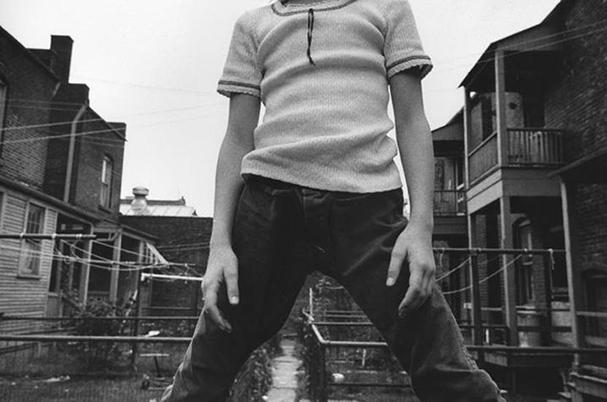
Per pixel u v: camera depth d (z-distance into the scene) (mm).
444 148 14078
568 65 8758
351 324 8875
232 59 1014
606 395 5547
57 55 14922
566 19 8859
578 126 8445
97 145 15961
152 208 30359
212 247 889
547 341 8727
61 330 10266
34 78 12031
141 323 12602
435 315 789
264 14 1008
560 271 8938
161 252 21219
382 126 874
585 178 6598
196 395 920
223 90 995
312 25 911
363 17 919
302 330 14312
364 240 820
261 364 7754
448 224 12852
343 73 883
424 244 787
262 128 897
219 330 894
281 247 868
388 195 846
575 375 6195
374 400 6723
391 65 915
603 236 7359
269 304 910
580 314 6379
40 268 10938
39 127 12328
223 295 866
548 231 9406
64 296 11977
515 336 8148
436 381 790
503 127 8781
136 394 6418
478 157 10195
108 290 16734
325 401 4898
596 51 7980
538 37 8945
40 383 6875
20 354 7977
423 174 851
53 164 14328
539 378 8180
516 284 10555
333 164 828
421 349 790
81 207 14891
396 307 794
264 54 950
